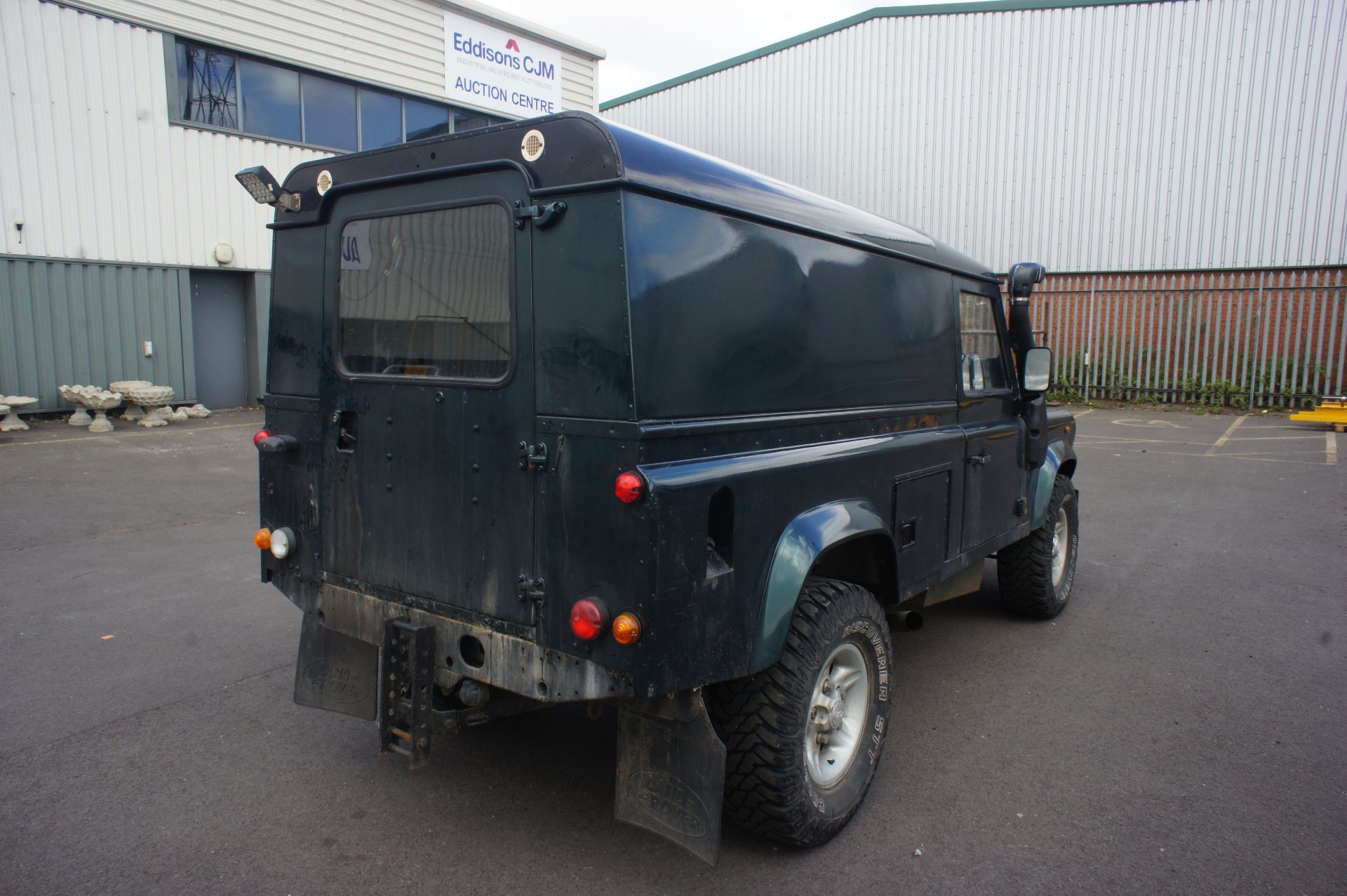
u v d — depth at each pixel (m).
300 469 3.23
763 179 3.00
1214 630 5.16
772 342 2.88
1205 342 16.36
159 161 12.45
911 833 3.04
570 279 2.42
